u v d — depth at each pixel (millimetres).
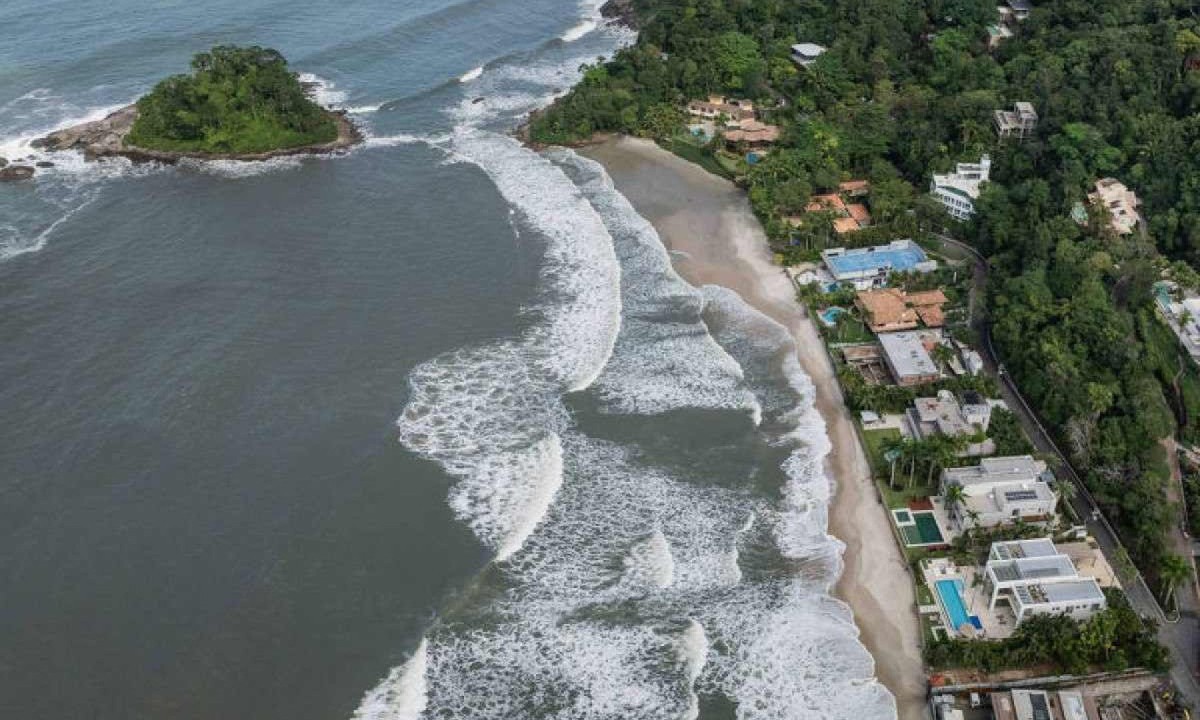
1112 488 111812
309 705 94500
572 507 116750
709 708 95312
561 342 144375
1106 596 101125
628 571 108875
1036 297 136750
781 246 167000
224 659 98125
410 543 111188
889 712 94125
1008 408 129000
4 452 121250
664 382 136875
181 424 126562
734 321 149625
